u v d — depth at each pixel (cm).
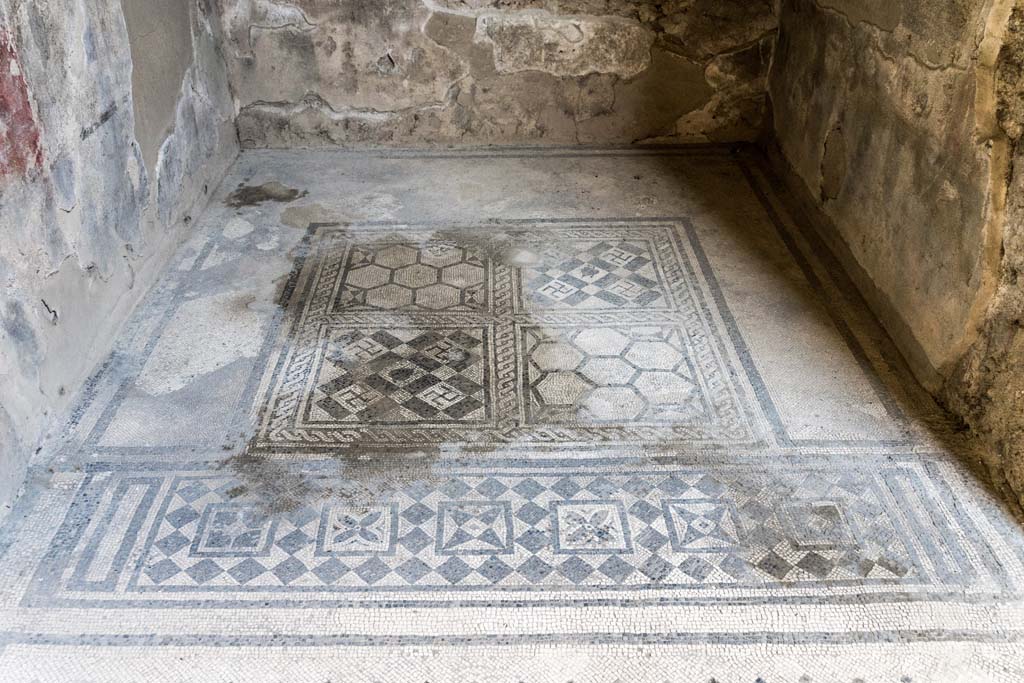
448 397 235
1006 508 199
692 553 188
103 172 249
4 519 196
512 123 382
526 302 277
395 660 167
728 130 385
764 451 216
